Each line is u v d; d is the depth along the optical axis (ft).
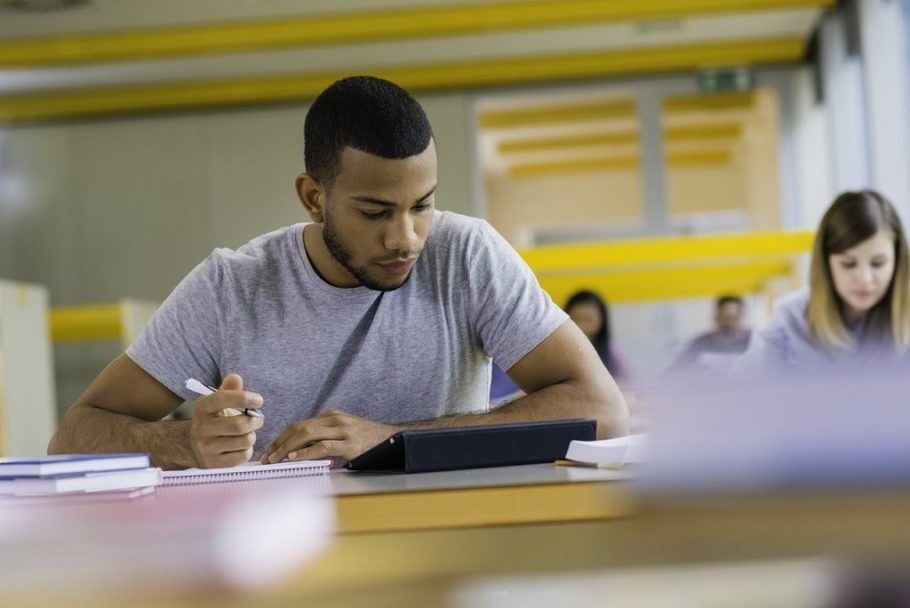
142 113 29.84
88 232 29.89
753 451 0.81
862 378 0.80
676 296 21.47
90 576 1.63
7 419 18.84
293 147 29.63
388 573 1.76
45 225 29.91
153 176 29.81
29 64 25.30
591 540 2.09
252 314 5.88
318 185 5.44
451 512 2.42
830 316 9.43
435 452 4.15
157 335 5.93
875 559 0.89
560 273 19.85
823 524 0.83
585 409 5.44
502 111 29.63
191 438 4.99
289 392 5.87
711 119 29.19
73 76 27.63
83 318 24.76
